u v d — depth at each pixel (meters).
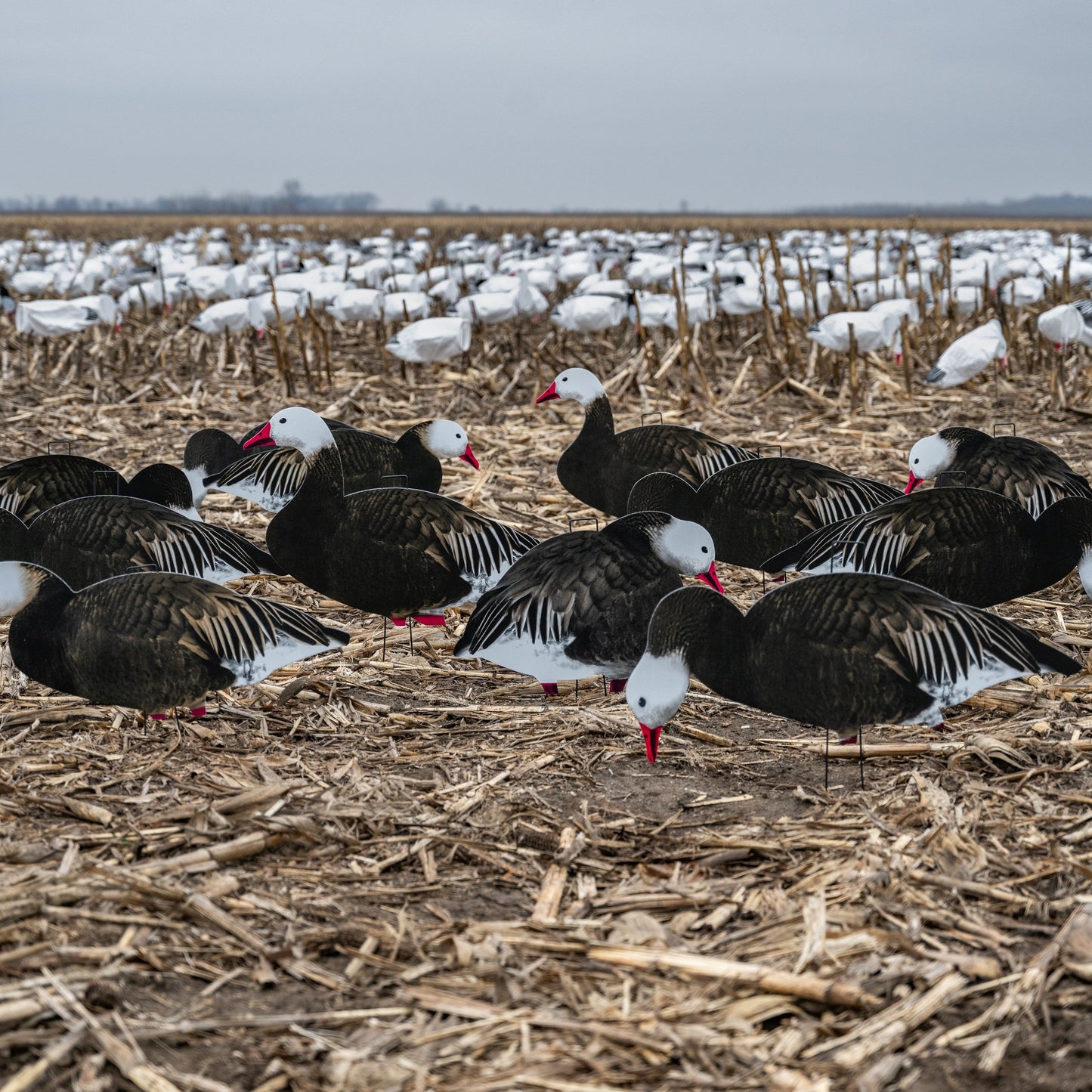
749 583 8.80
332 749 5.94
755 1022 3.73
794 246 39.81
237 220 106.62
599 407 9.64
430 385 17.53
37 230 62.66
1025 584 6.89
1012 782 5.46
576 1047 3.61
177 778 5.52
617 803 5.33
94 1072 3.48
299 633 5.95
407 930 4.27
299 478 9.05
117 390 17.34
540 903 4.45
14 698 6.43
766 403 16.41
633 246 41.09
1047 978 3.88
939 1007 3.79
